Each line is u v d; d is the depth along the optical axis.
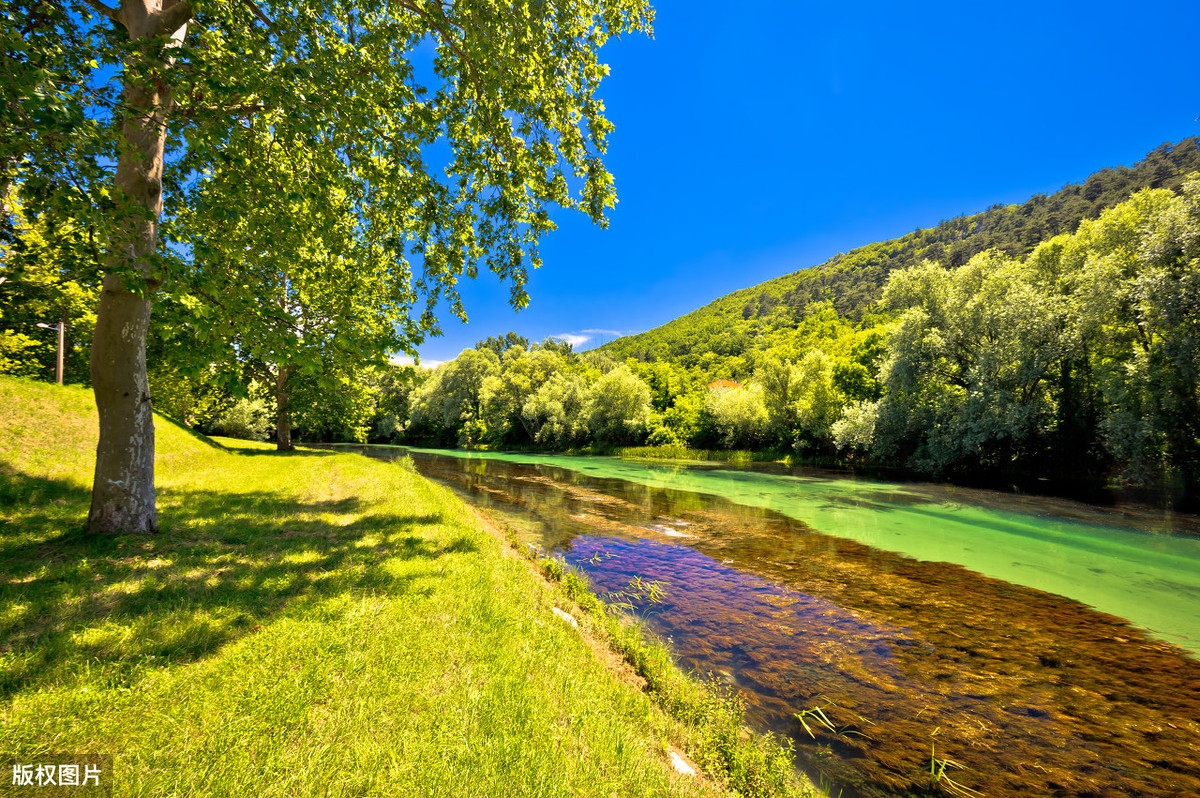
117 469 6.46
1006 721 5.12
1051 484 22.47
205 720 2.84
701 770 3.78
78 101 4.77
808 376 38.28
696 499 19.56
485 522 12.22
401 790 2.50
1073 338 20.34
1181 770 4.41
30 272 8.03
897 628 7.48
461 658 4.06
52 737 2.54
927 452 27.05
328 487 12.45
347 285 9.79
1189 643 7.05
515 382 56.22
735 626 7.41
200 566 5.54
